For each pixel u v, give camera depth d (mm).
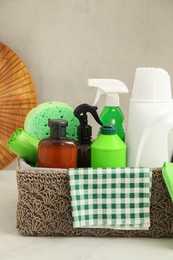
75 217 749
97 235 784
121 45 1208
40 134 876
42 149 794
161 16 1201
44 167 796
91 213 758
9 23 1178
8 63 1171
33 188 764
